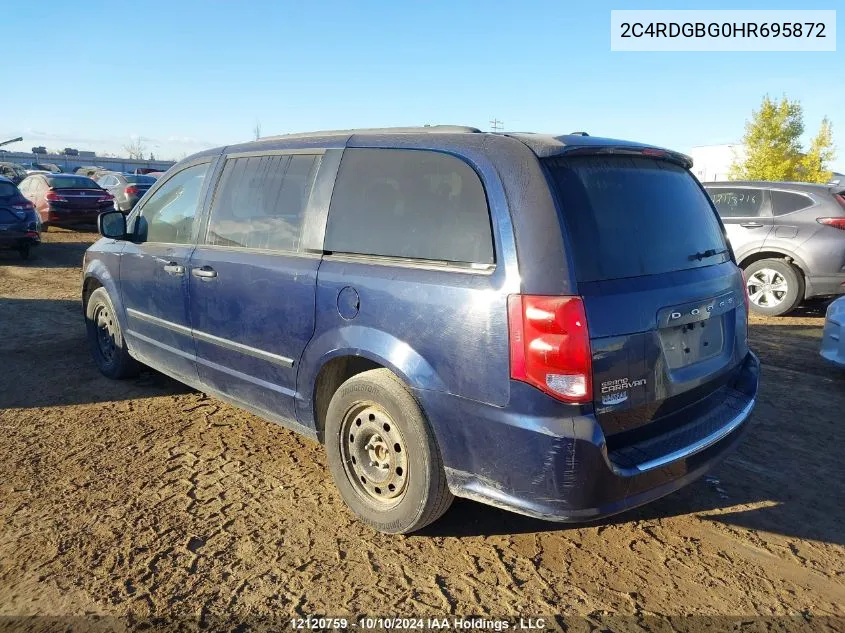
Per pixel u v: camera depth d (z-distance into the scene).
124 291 4.98
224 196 4.12
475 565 2.99
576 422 2.56
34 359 5.99
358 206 3.31
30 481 3.67
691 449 2.86
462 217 2.87
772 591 2.85
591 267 2.67
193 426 4.50
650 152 3.20
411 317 2.92
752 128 31.77
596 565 3.01
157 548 3.05
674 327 2.94
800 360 6.50
